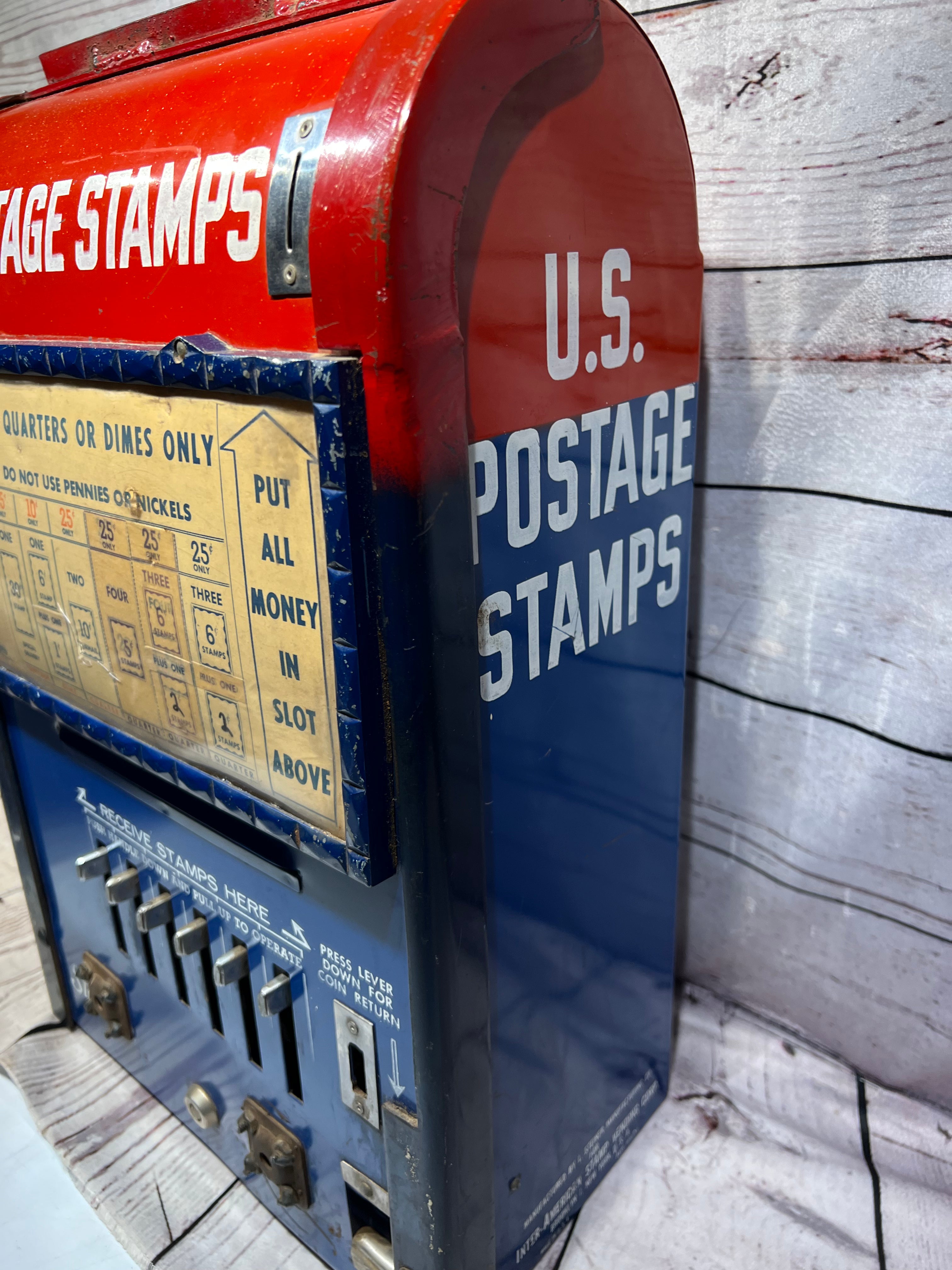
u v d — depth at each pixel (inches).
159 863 34.1
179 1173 36.9
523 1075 29.6
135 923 36.9
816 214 32.4
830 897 39.9
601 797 30.9
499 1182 29.5
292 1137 32.7
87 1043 43.4
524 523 24.5
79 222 25.3
